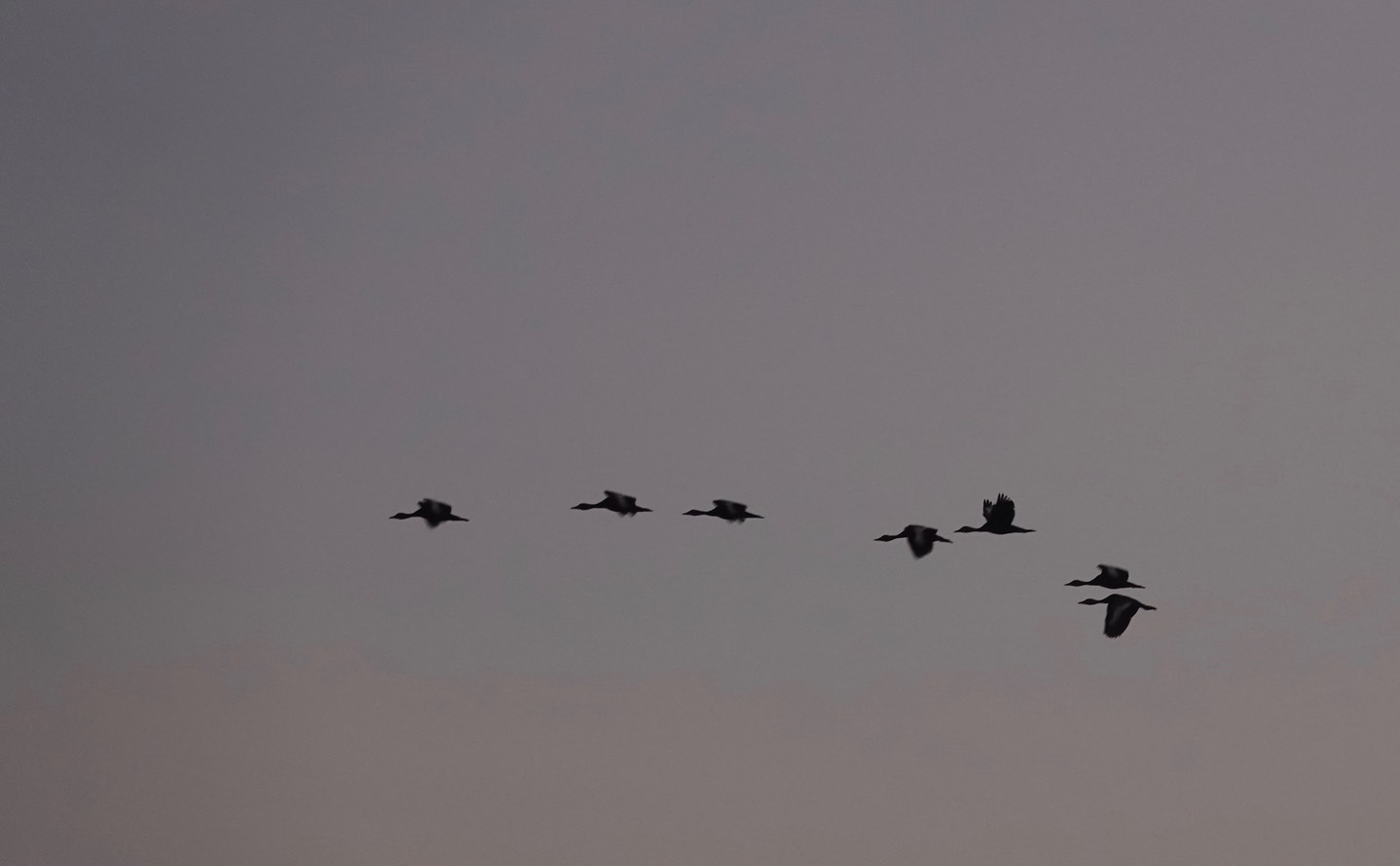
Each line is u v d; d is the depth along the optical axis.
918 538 68.12
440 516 81.75
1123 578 75.62
